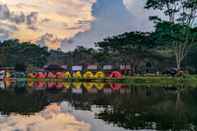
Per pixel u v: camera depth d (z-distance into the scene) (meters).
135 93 50.97
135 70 133.38
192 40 112.38
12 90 59.97
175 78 93.06
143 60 152.38
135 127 22.08
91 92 53.84
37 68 155.00
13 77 123.12
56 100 41.53
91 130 21.47
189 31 110.25
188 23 116.69
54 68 142.50
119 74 101.50
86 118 26.45
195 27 110.50
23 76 126.25
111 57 161.12
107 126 22.62
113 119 25.64
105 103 37.44
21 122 24.84
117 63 155.25
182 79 90.81
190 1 114.94
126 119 25.50
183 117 26.03
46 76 116.88
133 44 152.12
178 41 110.81
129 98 42.94
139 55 153.00
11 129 22.03
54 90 59.47
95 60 173.88
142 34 149.75
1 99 43.38
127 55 155.25
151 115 27.41
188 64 147.50
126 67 129.38
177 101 38.16
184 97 43.25
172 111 29.59
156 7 119.50
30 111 31.36
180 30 110.50
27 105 36.47
